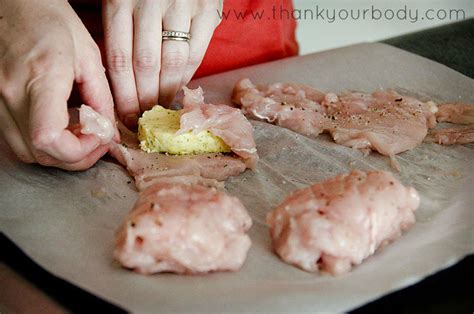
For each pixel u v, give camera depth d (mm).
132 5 610
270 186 579
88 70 577
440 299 478
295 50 847
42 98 531
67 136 541
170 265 493
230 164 592
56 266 499
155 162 595
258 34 786
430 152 620
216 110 614
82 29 581
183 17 623
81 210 549
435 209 548
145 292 473
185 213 493
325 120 655
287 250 499
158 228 487
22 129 557
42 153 564
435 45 808
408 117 652
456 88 719
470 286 485
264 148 623
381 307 473
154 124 617
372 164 605
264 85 716
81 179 581
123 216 544
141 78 630
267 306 457
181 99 696
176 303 460
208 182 571
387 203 511
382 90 703
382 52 788
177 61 633
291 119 652
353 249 492
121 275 491
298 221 502
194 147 608
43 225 535
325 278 487
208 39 650
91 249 515
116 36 613
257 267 498
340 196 510
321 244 490
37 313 476
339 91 726
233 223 503
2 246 521
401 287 473
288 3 822
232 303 459
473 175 587
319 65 772
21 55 549
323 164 602
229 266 493
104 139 569
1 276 499
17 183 573
